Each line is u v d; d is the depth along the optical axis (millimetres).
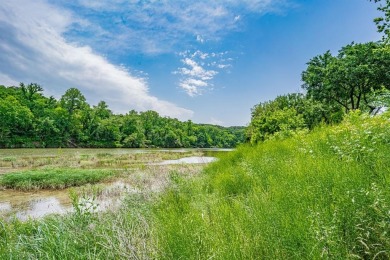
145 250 3605
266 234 3100
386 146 4176
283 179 4703
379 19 13633
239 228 3484
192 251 3246
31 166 24609
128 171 19031
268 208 3668
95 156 38969
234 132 183500
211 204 5309
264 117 23500
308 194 3422
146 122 126375
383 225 2256
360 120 6270
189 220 4027
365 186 2996
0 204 11047
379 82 23766
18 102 77500
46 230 5125
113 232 4477
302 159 5469
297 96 31406
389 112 5430
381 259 2318
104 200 9688
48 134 78125
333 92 27016
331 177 3570
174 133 127500
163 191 8188
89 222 5590
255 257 2924
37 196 12547
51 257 3973
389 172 3154
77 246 4480
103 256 3951
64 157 34344
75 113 93375
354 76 23656
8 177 15781
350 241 2428
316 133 7832
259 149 10914
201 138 148125
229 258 2861
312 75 27438
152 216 5320
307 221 2793
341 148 4859
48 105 93875
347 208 2650
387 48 13320
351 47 25469
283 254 2768
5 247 4414
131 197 8055
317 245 2336
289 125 19078
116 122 107438
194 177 10859
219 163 12539
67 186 14914
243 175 7008
